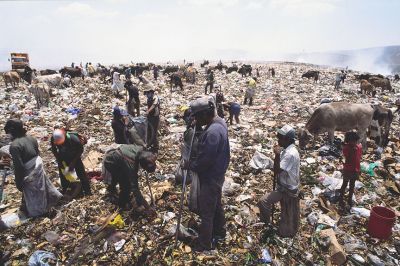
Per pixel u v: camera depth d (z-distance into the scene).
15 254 4.31
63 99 16.98
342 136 11.13
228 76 34.81
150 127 8.00
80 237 4.76
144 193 6.06
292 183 4.55
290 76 37.78
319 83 30.31
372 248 4.78
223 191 6.26
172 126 11.79
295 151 4.46
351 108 9.12
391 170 7.76
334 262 4.43
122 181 5.11
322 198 6.13
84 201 5.72
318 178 7.25
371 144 9.88
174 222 5.10
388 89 26.00
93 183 6.53
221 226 4.71
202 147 4.00
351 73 50.03
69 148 5.55
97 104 15.89
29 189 5.07
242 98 19.47
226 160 4.20
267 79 32.50
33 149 5.09
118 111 6.59
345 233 5.09
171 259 4.27
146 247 4.50
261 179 7.11
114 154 4.77
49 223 5.05
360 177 7.34
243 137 10.72
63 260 4.25
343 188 5.90
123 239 4.64
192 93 20.95
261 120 13.62
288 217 4.74
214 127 4.02
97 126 11.51
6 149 6.95
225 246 4.62
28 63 31.12
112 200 5.70
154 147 8.30
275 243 4.71
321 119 9.38
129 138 6.72
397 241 4.95
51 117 12.92
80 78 29.62
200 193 4.28
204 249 4.43
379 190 6.76
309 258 4.46
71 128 11.03
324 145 9.68
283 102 17.98
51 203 5.31
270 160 7.67
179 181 6.41
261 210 4.93
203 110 4.02
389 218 4.84
